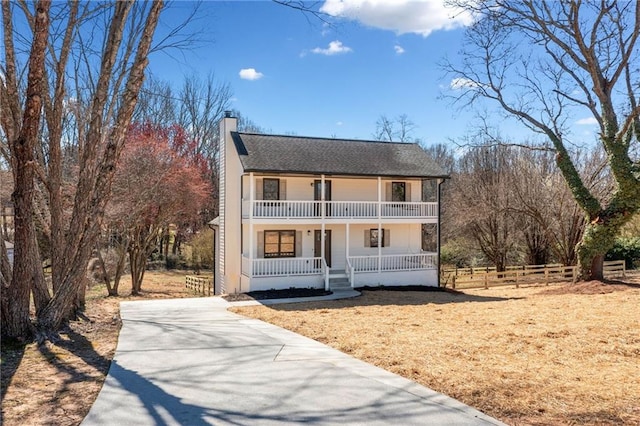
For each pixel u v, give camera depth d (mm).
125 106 9727
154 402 5855
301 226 21766
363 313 14188
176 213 26031
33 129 8727
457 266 35594
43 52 8438
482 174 32875
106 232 23531
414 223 23094
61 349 8672
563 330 10656
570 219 27844
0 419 5180
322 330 11117
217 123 43938
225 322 12539
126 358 8125
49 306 9641
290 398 6070
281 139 22766
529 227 30766
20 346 8703
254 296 18375
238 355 8453
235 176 22141
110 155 9805
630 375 7215
